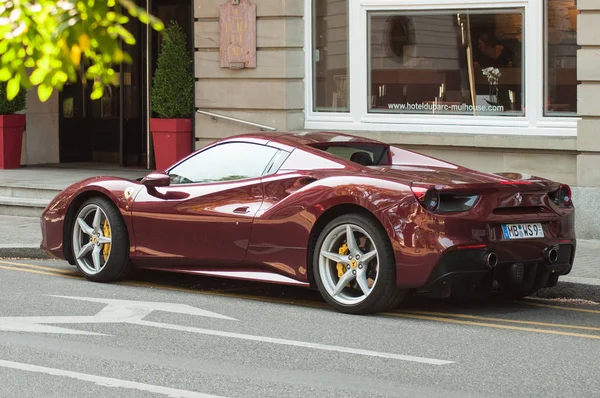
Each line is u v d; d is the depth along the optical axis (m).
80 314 8.36
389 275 8.10
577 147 12.62
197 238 9.25
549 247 8.48
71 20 3.28
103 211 9.91
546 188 8.56
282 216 8.65
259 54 15.24
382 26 14.90
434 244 7.85
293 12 15.10
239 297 9.37
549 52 13.49
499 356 6.94
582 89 12.52
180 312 8.52
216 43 15.58
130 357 6.82
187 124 16.62
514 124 13.75
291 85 15.20
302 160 8.80
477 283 8.21
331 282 8.48
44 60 3.35
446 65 14.39
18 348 7.07
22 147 19.50
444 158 14.02
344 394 5.88
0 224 14.20
